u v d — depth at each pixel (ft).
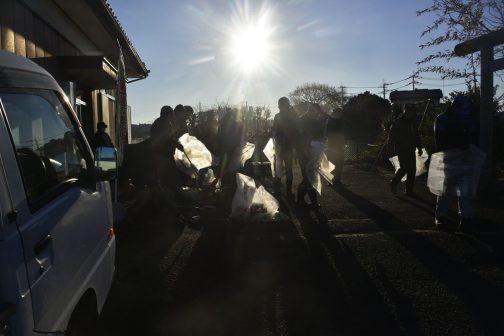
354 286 16.72
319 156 28.99
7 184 7.24
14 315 6.88
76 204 10.20
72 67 33.24
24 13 26.94
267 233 23.70
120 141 32.40
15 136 8.20
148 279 17.72
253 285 17.01
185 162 31.68
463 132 22.95
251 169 34.55
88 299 10.90
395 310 14.76
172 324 14.20
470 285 16.60
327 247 21.18
